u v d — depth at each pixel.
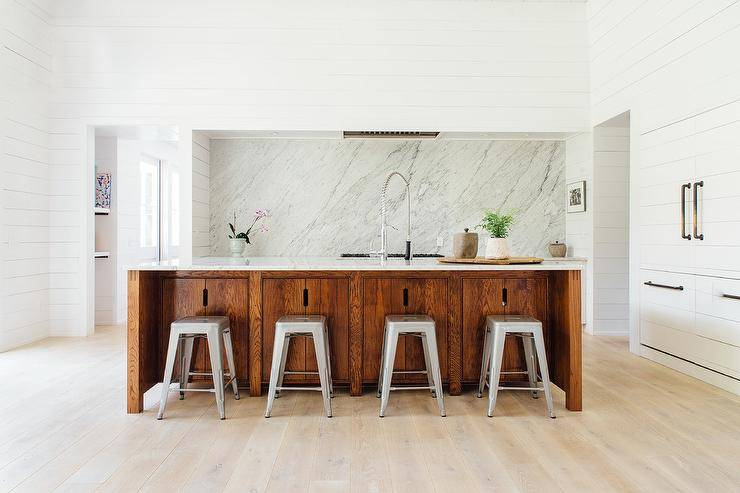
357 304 3.14
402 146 5.73
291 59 5.14
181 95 5.10
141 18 5.08
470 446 2.37
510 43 5.24
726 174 3.26
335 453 2.28
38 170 4.87
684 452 2.31
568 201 5.69
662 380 3.54
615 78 4.73
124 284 6.02
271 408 2.88
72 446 2.36
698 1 3.52
